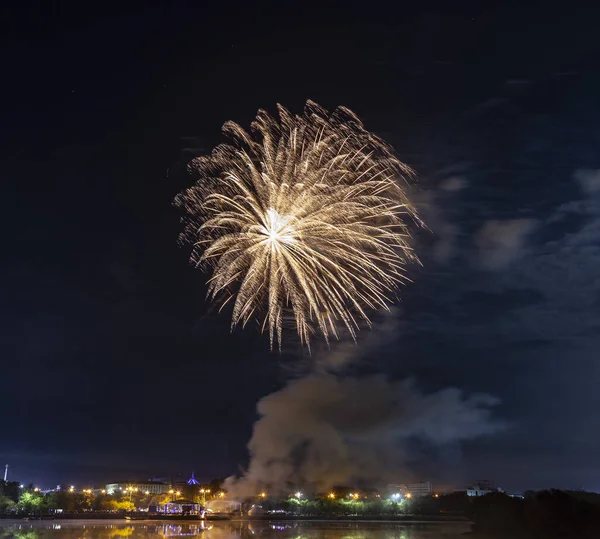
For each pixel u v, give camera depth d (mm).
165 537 101438
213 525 144500
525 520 91438
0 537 97938
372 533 118188
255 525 149125
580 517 85000
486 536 92938
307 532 121062
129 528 126375
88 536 101125
